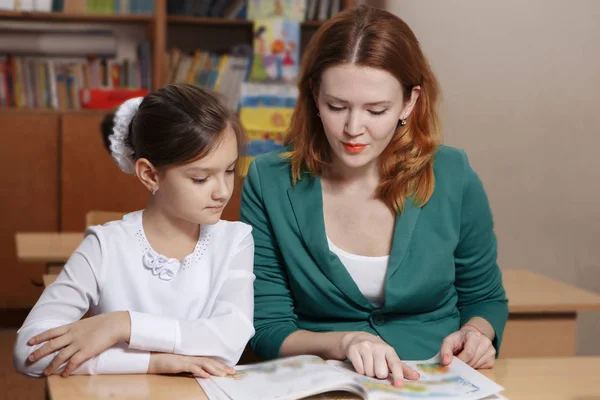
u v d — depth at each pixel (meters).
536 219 4.05
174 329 1.38
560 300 2.32
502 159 4.14
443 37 4.32
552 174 3.99
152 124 1.44
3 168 4.35
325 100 1.56
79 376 1.33
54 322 1.41
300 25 4.69
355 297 1.69
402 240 1.69
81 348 1.33
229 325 1.44
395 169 1.72
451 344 1.51
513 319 2.31
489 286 1.83
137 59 4.61
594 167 3.86
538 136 4.02
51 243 3.09
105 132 3.47
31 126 4.36
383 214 1.73
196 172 1.42
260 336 1.70
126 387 1.28
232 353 1.42
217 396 1.24
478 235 1.78
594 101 3.84
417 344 1.69
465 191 1.75
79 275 1.49
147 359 1.35
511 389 1.36
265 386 1.28
